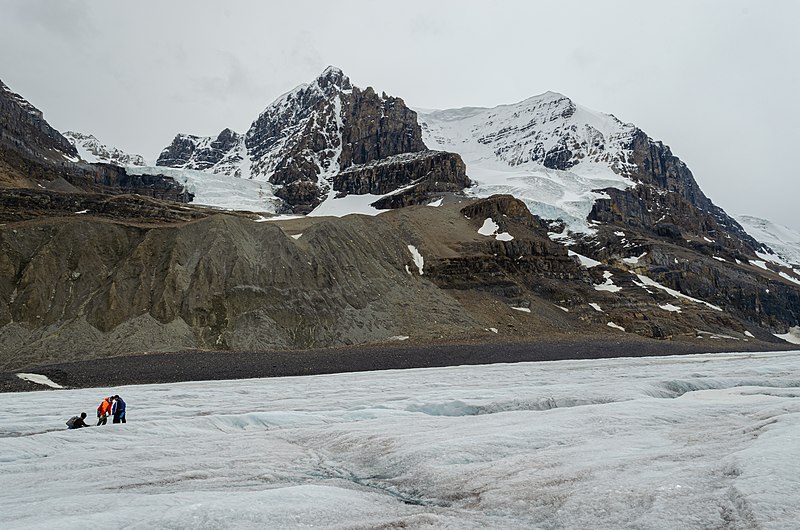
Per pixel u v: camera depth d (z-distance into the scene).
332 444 24.47
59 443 26.28
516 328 106.75
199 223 106.25
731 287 157.62
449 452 19.80
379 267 116.25
